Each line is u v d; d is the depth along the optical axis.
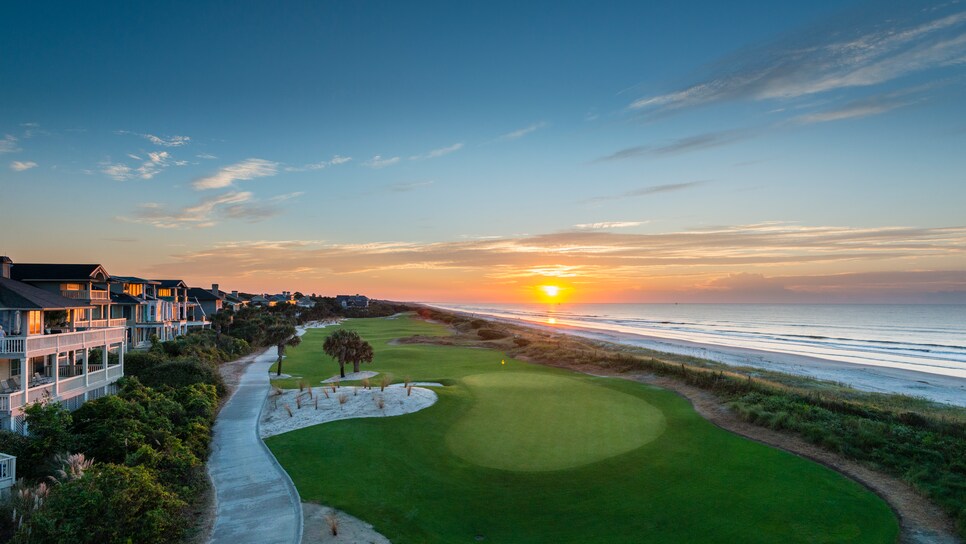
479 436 25.89
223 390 38.69
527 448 24.12
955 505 17.53
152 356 41.34
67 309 35.28
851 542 15.71
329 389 35.69
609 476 20.86
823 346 85.81
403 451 23.94
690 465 21.81
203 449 24.61
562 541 16.34
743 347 83.69
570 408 31.20
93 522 14.74
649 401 33.44
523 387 37.62
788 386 39.16
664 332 122.06
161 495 16.80
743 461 22.19
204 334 66.38
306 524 17.44
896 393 43.00
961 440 23.02
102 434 22.23
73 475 17.39
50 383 27.69
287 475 21.61
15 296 29.92
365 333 98.88
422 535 16.75
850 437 23.80
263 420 30.20
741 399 31.17
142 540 15.26
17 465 20.02
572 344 71.94
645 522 17.27
